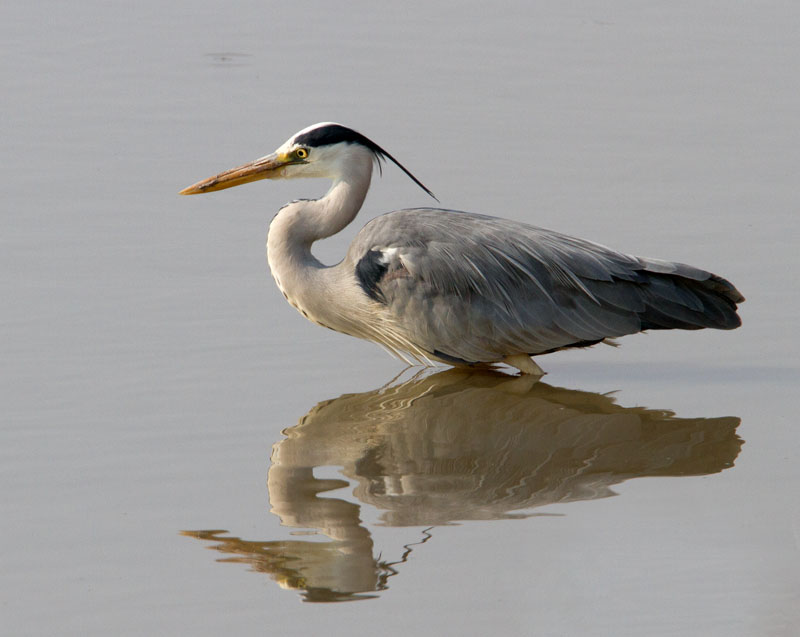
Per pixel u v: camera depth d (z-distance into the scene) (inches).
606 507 409.1
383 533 389.7
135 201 700.0
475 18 1094.4
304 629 333.1
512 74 942.4
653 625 333.7
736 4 1146.0
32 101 856.9
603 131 826.8
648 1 1154.0
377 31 1049.5
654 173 754.8
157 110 847.7
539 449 459.2
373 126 827.4
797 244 649.6
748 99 889.5
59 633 330.6
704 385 520.7
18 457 435.2
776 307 584.7
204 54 975.0
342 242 665.6
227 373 517.0
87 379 503.5
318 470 435.8
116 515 396.5
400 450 456.4
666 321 532.4
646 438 467.5
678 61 979.3
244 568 366.3
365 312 539.2
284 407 489.4
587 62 975.0
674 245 649.6
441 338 527.8
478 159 773.3
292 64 956.0
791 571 359.3
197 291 597.6
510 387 526.9
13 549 374.0
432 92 898.1
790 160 773.9
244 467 434.3
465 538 386.6
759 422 480.1
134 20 1061.1
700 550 377.1
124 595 349.4
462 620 338.0
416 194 721.0
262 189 730.8
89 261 624.7
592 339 531.5
